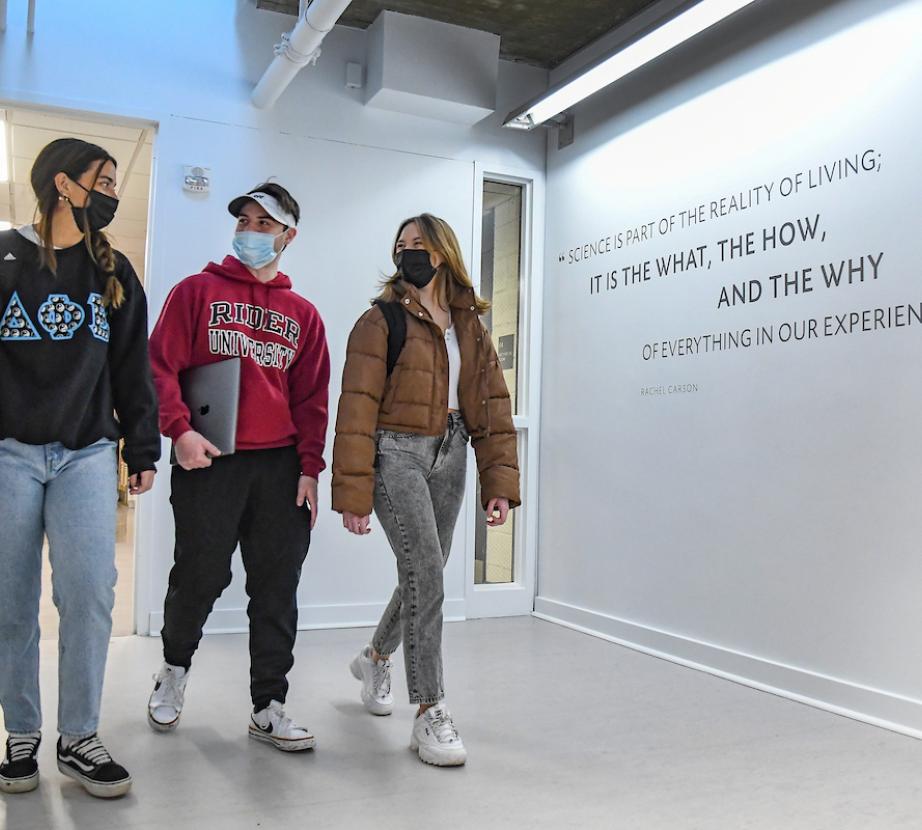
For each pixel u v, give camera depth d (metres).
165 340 2.43
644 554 4.02
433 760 2.34
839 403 3.11
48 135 5.74
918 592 2.81
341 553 4.39
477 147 4.79
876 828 2.01
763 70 3.50
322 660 3.61
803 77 3.32
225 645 3.84
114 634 4.04
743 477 3.50
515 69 4.89
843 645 3.04
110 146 5.98
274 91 4.07
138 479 2.17
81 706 2.06
